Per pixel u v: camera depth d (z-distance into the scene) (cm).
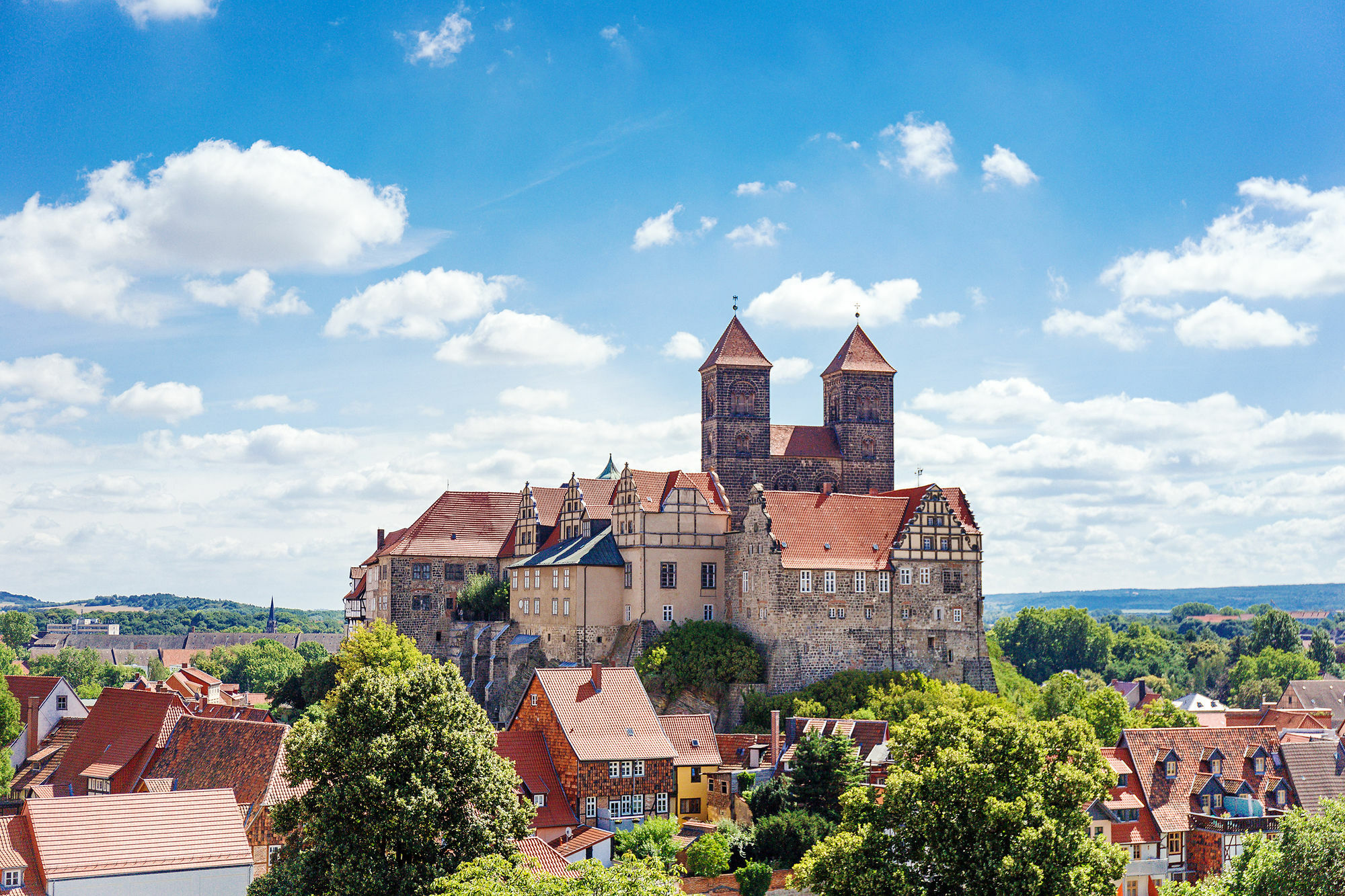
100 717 10775
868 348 15838
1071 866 6500
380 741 6500
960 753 6850
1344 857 6669
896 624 13200
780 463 15288
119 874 6341
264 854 8262
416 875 6184
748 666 12644
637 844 8831
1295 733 12800
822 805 9612
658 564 13462
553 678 10225
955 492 14162
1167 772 10450
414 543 15775
